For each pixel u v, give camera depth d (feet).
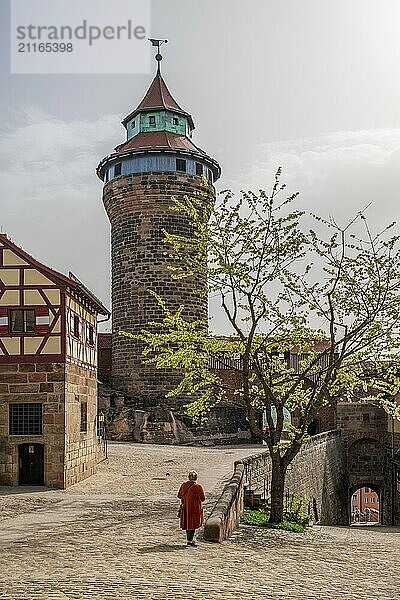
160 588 36.78
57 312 89.25
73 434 91.56
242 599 35.60
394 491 149.59
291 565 48.47
